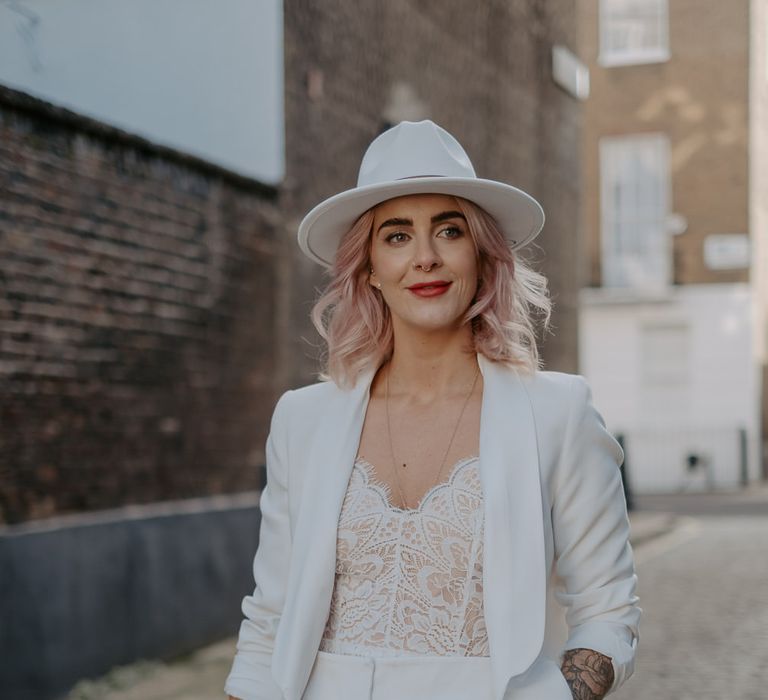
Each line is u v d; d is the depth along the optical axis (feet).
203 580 23.72
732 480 67.51
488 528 7.02
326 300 8.16
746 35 68.59
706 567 34.12
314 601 7.28
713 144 68.95
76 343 20.56
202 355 24.09
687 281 69.10
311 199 27.96
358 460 7.65
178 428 23.38
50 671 19.36
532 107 41.68
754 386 68.23
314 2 28.04
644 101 70.08
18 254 19.19
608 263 70.38
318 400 7.99
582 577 7.39
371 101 30.58
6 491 18.92
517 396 7.47
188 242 23.67
